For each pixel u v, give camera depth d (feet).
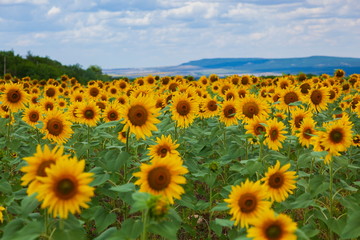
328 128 19.47
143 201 12.08
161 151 22.24
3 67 177.27
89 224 22.62
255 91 55.83
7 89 29.89
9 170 27.30
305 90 43.21
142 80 59.47
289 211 24.31
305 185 19.26
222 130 29.12
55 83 79.56
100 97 45.93
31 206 13.12
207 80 62.59
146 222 13.17
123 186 14.51
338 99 49.73
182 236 22.45
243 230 15.83
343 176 28.71
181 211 24.80
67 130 25.17
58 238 12.55
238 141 25.52
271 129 22.50
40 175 12.52
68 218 14.30
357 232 15.83
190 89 35.86
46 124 24.67
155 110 19.04
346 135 19.29
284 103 33.45
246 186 14.61
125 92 51.83
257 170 18.24
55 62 258.78
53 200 11.39
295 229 12.14
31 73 171.12
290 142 26.50
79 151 21.83
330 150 19.27
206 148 27.40
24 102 30.53
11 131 31.63
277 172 17.07
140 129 18.85
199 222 24.38
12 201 16.58
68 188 11.45
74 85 72.95
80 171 11.60
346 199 19.30
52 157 12.80
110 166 17.48
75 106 29.94
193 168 22.79
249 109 28.66
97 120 29.12
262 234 12.39
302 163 21.18
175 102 27.78
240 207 14.61
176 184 14.84
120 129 19.02
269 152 22.34
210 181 20.16
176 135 28.53
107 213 17.81
